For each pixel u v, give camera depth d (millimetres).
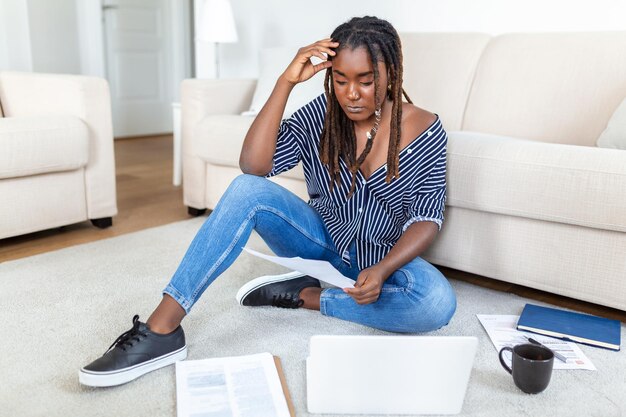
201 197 2725
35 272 2004
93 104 2461
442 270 2143
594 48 2197
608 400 1303
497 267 1852
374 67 1337
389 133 1498
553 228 1733
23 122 2229
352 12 3168
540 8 2611
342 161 1533
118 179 3572
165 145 4887
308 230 1577
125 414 1217
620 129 1916
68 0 4613
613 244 1647
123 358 1313
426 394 1220
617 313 1814
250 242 2389
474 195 1797
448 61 2496
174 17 5406
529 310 1704
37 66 4445
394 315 1517
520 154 1721
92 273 2004
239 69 3725
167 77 5469
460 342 1174
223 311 1710
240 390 1273
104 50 4934
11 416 1206
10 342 1509
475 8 2775
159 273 2018
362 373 1202
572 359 1469
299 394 1300
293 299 1708
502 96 2334
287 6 3426
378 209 1558
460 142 1845
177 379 1315
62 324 1616
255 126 1500
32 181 2305
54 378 1350
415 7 2947
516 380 1307
